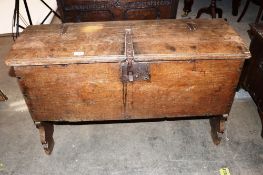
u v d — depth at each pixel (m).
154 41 1.71
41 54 1.60
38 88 1.69
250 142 2.09
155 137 2.15
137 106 1.83
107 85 1.70
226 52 1.60
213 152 2.02
